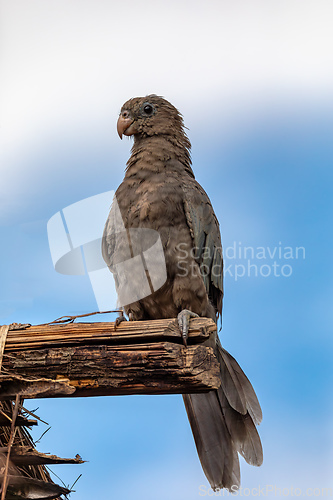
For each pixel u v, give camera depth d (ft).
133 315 24.03
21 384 16.81
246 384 24.04
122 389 16.55
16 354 16.84
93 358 16.48
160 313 23.76
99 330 16.81
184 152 25.66
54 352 16.71
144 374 16.25
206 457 23.00
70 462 17.34
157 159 24.38
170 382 16.33
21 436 18.72
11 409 17.93
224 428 23.36
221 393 23.76
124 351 16.43
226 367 24.16
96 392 16.74
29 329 17.15
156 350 16.25
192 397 23.57
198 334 16.53
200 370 16.20
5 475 16.14
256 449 23.00
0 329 17.20
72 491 18.03
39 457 16.94
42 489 17.58
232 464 22.86
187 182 23.99
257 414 23.52
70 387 16.52
